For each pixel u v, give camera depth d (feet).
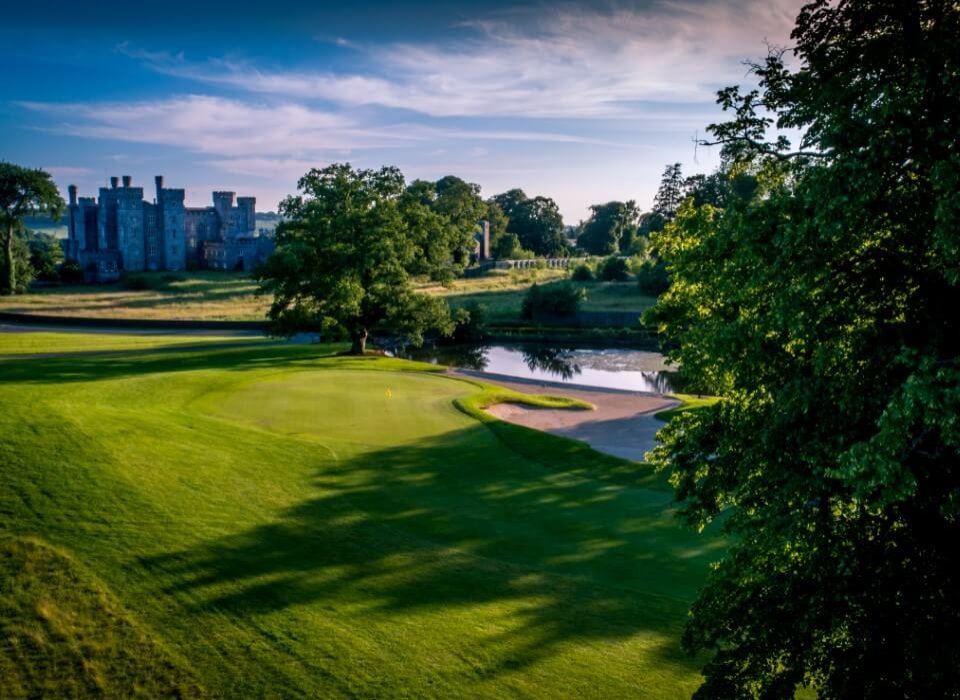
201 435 70.90
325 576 46.50
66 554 44.29
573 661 38.75
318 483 64.69
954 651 28.43
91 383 97.86
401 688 35.94
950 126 28.68
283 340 209.46
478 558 51.34
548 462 78.48
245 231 505.25
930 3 32.48
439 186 566.36
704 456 40.01
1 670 35.65
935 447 30.99
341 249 169.37
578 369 203.82
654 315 47.29
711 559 53.62
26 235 476.13
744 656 34.53
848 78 33.76
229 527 51.75
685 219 45.34
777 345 37.63
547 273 419.54
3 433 57.88
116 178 478.59
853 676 31.19
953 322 30.89
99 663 36.63
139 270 439.22
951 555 31.12
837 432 32.32
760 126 39.73
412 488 66.23
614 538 57.11
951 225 26.20
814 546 35.35
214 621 40.32
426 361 215.31
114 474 55.31
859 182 28.76
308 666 37.22
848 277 33.47
